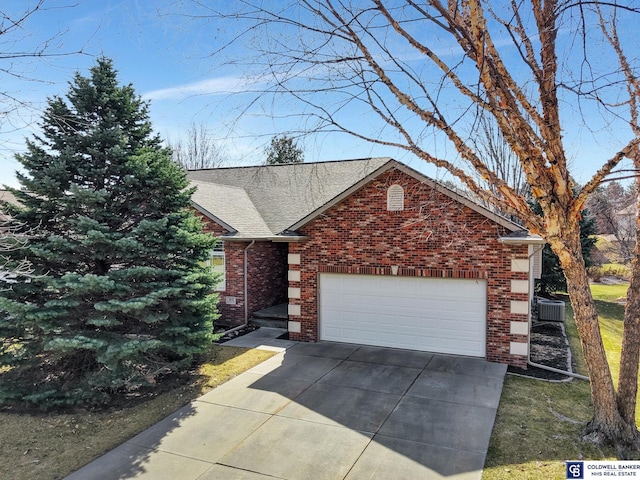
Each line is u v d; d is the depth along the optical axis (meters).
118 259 9.84
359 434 7.44
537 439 7.21
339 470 6.39
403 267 11.98
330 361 11.30
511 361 10.95
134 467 6.55
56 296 9.43
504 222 10.66
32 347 8.95
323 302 13.17
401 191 11.87
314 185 18.00
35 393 8.58
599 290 27.25
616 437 6.96
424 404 8.60
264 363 11.23
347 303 12.89
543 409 8.37
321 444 7.13
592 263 25.59
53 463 6.71
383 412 8.27
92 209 9.28
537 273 18.53
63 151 9.41
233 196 18.12
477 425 7.71
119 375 8.91
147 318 9.38
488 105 5.50
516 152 6.19
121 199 10.13
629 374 7.12
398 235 11.99
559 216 6.50
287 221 16.39
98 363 9.59
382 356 11.67
